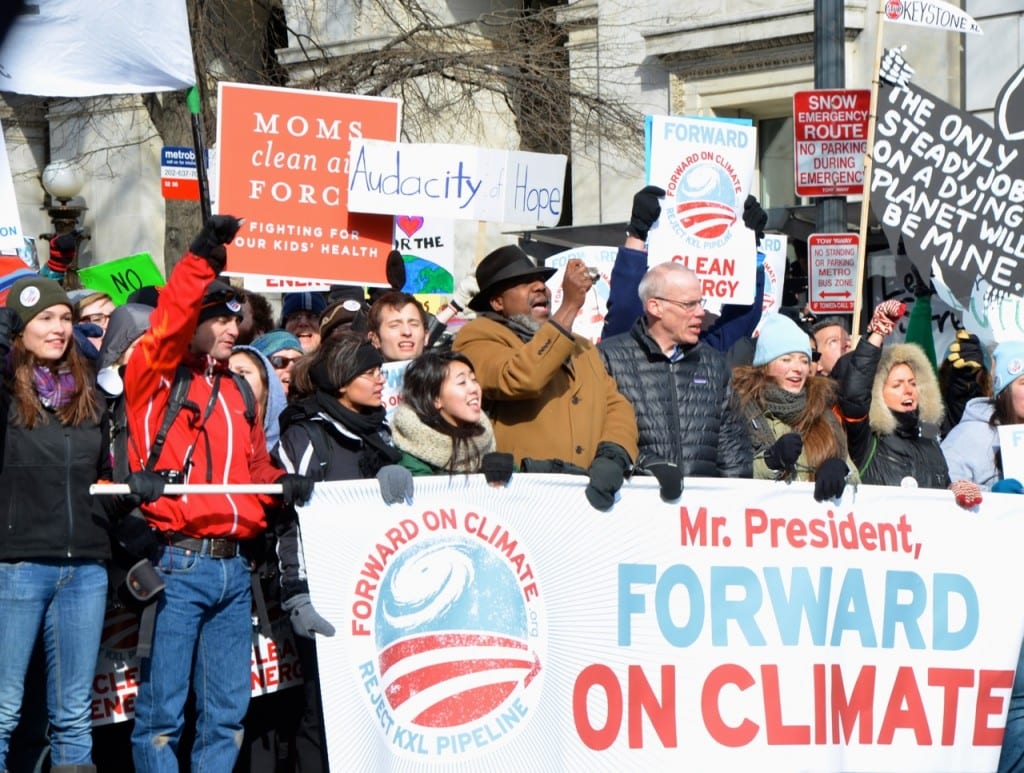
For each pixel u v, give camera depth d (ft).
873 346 29.78
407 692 24.90
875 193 39.60
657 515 26.09
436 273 42.39
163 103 67.41
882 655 27.14
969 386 36.60
